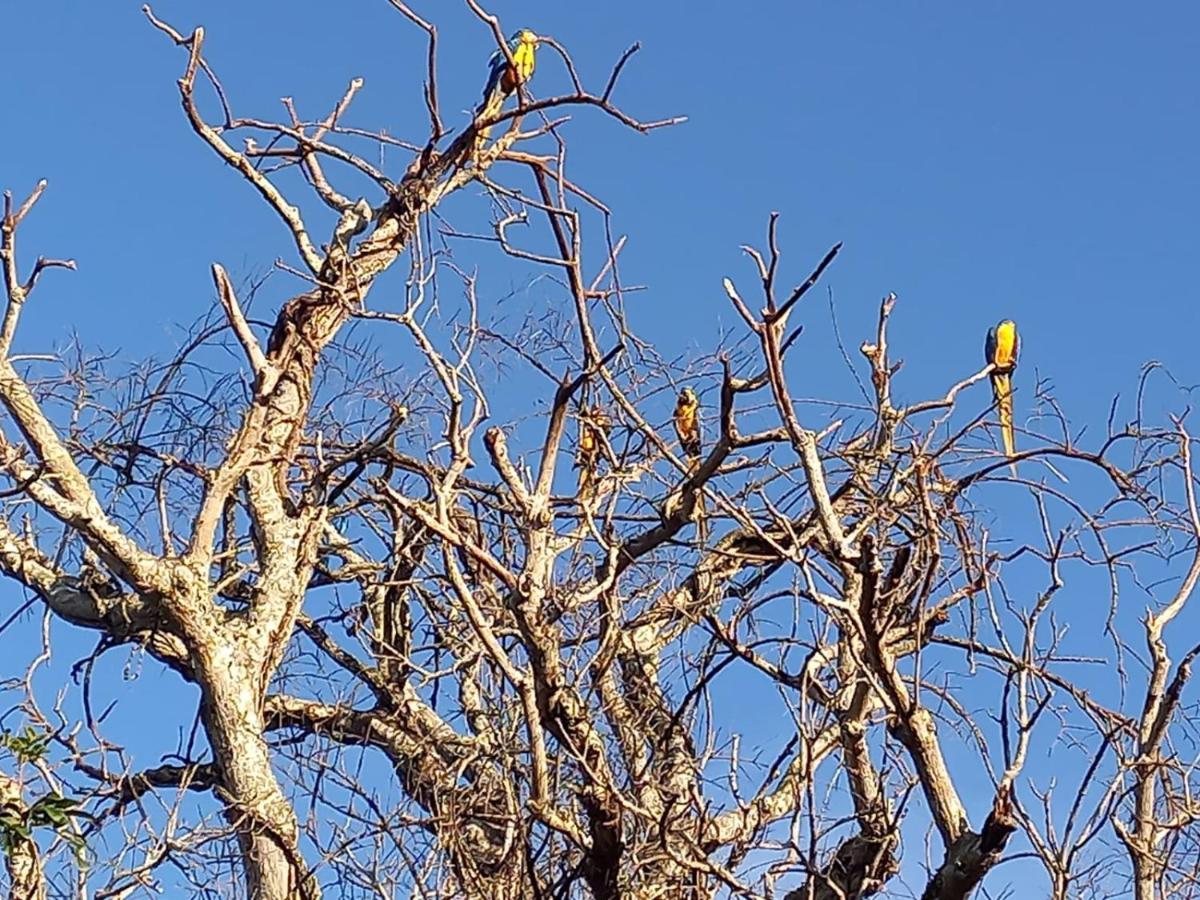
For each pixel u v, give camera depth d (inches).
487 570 351.9
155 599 335.0
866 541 287.7
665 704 340.8
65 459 332.5
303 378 368.8
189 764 328.5
